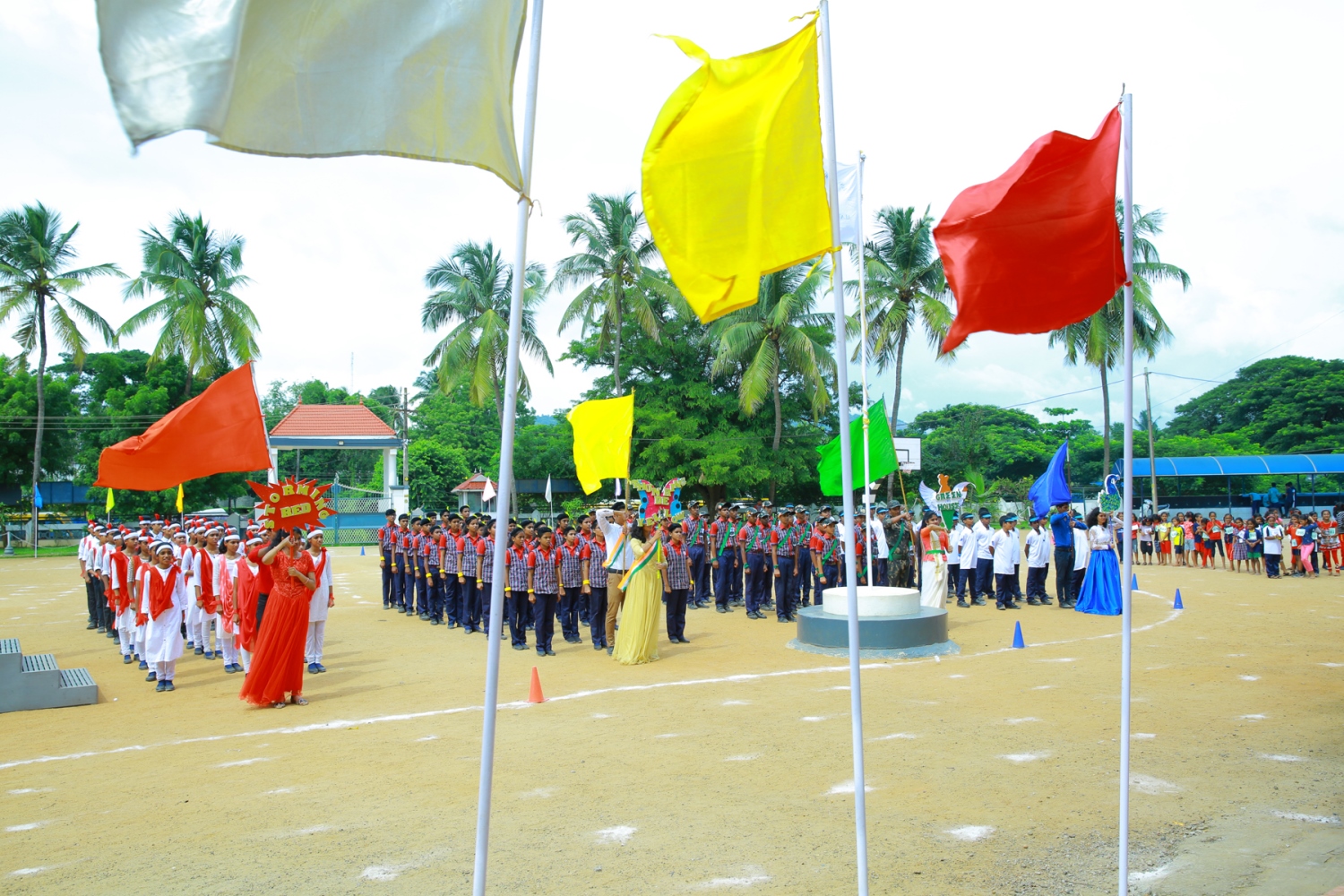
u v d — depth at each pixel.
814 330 38.97
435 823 5.94
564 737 8.17
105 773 7.37
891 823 5.82
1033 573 18.36
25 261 35.28
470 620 15.23
